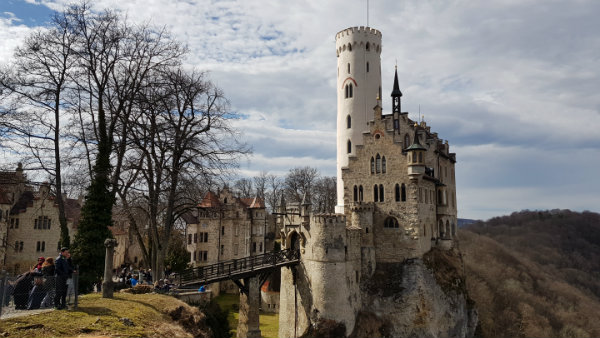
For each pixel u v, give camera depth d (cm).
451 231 6316
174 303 2525
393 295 4731
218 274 3919
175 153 3406
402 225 4938
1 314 1719
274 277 6350
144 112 3356
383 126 5141
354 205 5006
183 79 3528
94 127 3369
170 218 3497
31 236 5459
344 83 6397
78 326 1741
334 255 4362
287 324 4762
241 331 4075
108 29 3331
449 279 5206
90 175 3275
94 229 3200
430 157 5706
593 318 8362
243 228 7200
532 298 8138
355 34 6341
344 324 4300
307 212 4638
